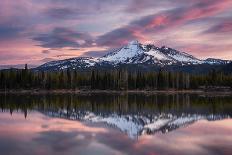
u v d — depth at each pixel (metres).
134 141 38.09
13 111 78.44
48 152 32.06
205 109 81.94
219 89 194.38
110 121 59.47
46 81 195.25
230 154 30.64
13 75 187.38
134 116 68.19
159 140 38.69
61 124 54.66
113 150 32.91
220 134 42.72
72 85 199.50
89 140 38.81
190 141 37.59
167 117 65.56
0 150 32.94
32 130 47.38
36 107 90.19
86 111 79.62
